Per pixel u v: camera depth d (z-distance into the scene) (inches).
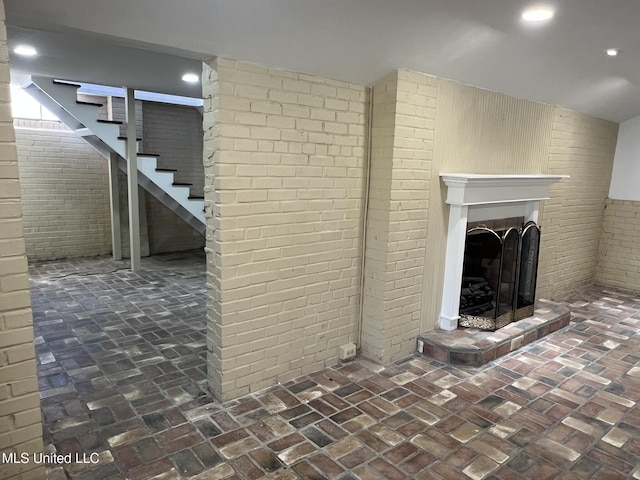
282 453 86.6
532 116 156.8
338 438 91.8
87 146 245.0
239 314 103.0
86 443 88.0
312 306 117.6
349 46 97.9
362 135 119.7
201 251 282.4
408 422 98.2
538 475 82.4
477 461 85.7
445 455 87.3
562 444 91.9
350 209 121.0
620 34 106.0
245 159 98.0
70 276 213.2
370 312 127.0
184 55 92.3
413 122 118.3
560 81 141.3
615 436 95.1
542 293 186.4
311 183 111.0
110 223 259.3
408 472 82.1
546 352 137.6
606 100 170.4
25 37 112.9
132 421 96.0
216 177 95.6
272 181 103.4
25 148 227.5
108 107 245.6
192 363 124.2
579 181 191.8
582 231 204.4
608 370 126.2
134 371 118.7
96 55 132.5
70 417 96.8
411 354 133.0
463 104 130.7
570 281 204.8
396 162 116.7
